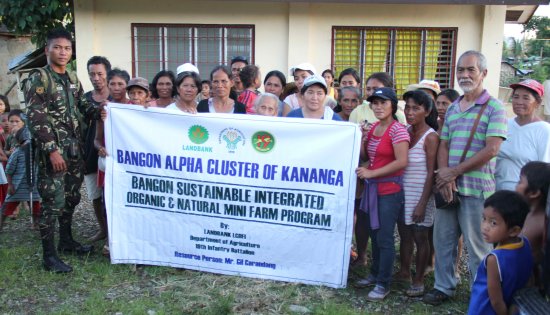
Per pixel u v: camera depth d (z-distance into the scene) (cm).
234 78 624
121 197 441
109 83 470
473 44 913
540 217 282
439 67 934
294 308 373
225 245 429
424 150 391
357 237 455
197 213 430
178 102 456
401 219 404
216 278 424
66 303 378
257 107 448
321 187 404
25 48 1562
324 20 919
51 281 414
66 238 476
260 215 419
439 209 383
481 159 349
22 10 952
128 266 442
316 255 412
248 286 409
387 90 378
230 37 938
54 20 989
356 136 395
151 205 438
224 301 373
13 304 375
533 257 279
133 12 929
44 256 430
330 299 392
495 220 267
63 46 417
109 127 436
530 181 281
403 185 395
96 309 364
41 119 407
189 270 439
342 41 932
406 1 862
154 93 520
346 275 407
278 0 879
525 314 246
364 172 384
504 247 270
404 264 427
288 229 414
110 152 438
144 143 432
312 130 403
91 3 916
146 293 395
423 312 372
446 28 913
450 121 376
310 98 427
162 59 951
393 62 937
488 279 269
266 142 411
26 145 498
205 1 920
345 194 400
